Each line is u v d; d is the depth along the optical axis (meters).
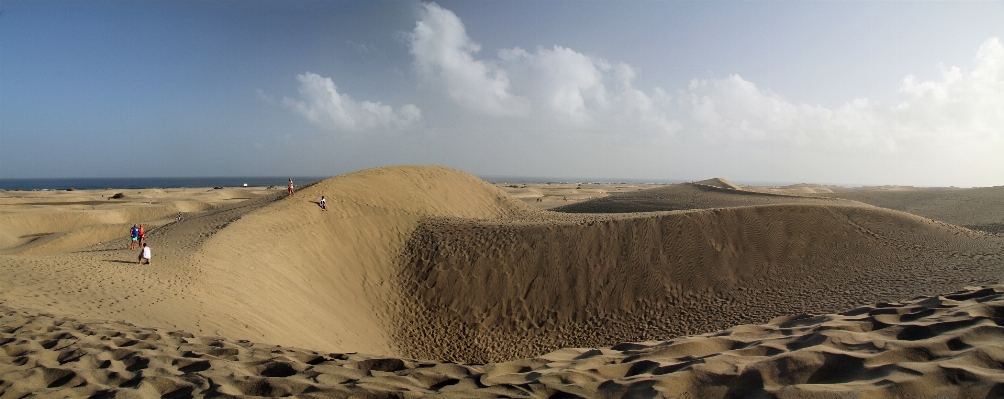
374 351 15.03
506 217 36.62
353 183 30.33
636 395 4.04
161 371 5.19
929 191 61.97
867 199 58.31
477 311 19.19
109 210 41.81
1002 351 4.09
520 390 4.27
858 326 5.29
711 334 6.06
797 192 62.31
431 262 21.67
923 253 18.61
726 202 45.47
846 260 18.75
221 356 5.85
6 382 4.88
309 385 4.53
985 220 39.72
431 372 4.98
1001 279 14.41
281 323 12.94
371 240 23.67
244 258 17.12
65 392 4.65
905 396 3.60
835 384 3.88
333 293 18.52
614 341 16.88
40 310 8.70
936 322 4.98
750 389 4.02
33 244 29.77
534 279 20.14
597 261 20.36
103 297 10.61
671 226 21.19
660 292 18.92
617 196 58.50
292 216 22.86
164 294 11.77
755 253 19.75
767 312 16.05
